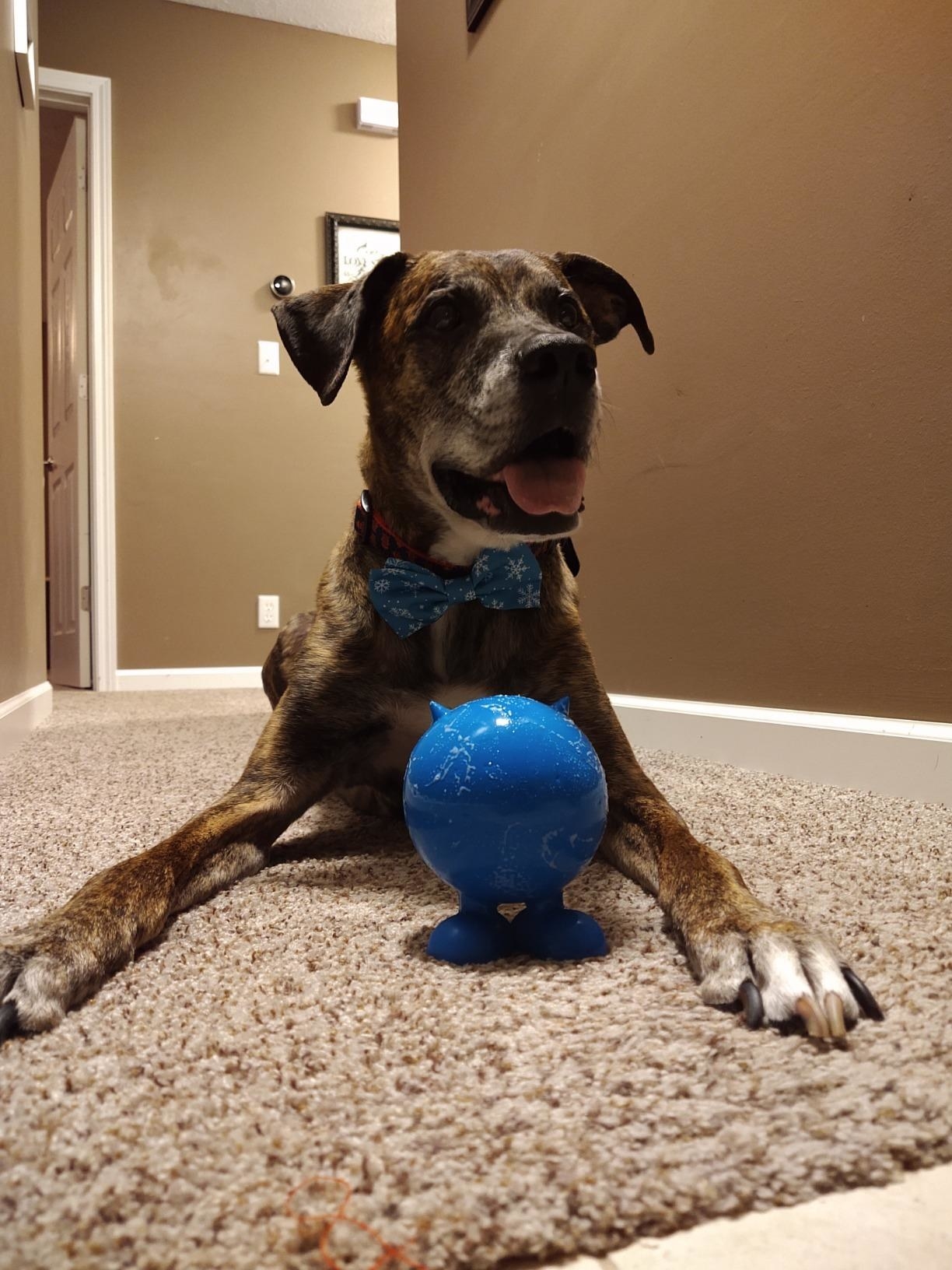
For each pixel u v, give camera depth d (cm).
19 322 327
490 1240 61
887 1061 82
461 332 158
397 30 412
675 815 144
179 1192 66
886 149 187
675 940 116
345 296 174
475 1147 70
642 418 269
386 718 170
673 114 248
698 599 251
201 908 131
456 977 104
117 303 541
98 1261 59
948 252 175
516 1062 83
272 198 571
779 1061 83
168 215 550
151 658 554
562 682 168
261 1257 59
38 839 174
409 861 157
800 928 100
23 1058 87
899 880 136
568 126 294
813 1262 61
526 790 104
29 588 355
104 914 110
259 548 572
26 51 334
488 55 337
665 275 255
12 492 302
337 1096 78
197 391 558
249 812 152
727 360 234
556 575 177
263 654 574
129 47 542
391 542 169
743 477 232
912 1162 70
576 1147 70
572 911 114
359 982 102
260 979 104
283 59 572
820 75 202
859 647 202
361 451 186
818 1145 71
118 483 545
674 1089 78
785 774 221
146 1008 97
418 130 391
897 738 192
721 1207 65
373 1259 59
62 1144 72
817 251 205
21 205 339
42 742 309
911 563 188
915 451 184
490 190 339
